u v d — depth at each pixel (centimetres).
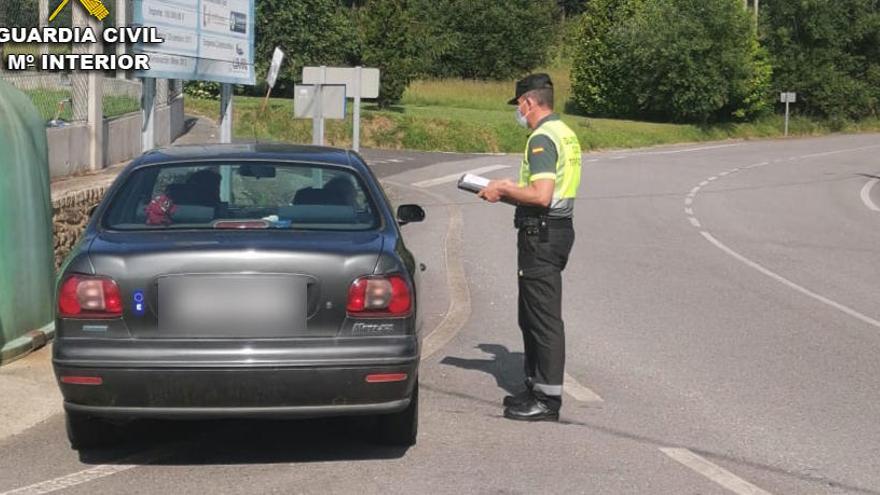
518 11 6650
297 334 535
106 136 1501
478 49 6594
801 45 6066
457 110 4931
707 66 5372
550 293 660
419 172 2945
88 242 564
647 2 5556
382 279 545
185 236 561
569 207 658
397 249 574
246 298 532
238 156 646
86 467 576
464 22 6581
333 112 1944
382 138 4106
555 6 7812
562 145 653
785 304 1145
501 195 647
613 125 5184
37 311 870
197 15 1459
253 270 533
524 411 670
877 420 686
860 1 6112
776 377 804
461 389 752
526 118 668
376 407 545
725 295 1194
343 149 701
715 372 818
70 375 529
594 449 613
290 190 626
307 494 531
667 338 946
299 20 4556
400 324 547
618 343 922
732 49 5378
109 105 1588
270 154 654
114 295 532
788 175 3319
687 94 5359
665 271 1365
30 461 586
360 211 612
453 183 2656
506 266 1376
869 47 6259
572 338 941
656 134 5050
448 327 983
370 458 593
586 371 816
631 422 673
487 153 4066
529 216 657
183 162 637
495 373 802
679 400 731
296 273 536
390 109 4703
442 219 1919
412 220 762
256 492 534
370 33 4634
